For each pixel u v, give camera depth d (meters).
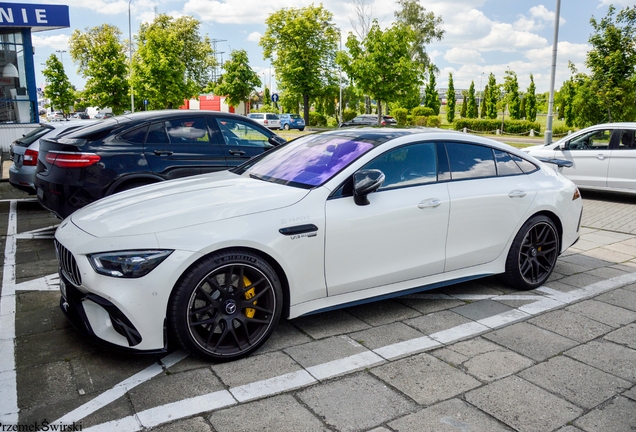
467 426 2.50
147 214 3.17
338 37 44.06
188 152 6.20
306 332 3.59
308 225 3.31
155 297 2.88
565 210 4.70
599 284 4.77
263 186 3.65
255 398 2.72
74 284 3.07
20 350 3.25
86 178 5.57
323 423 2.51
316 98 46.88
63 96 52.59
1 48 15.62
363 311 4.01
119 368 3.03
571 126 44.09
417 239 3.79
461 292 4.49
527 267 4.49
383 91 24.53
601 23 19.31
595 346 3.44
